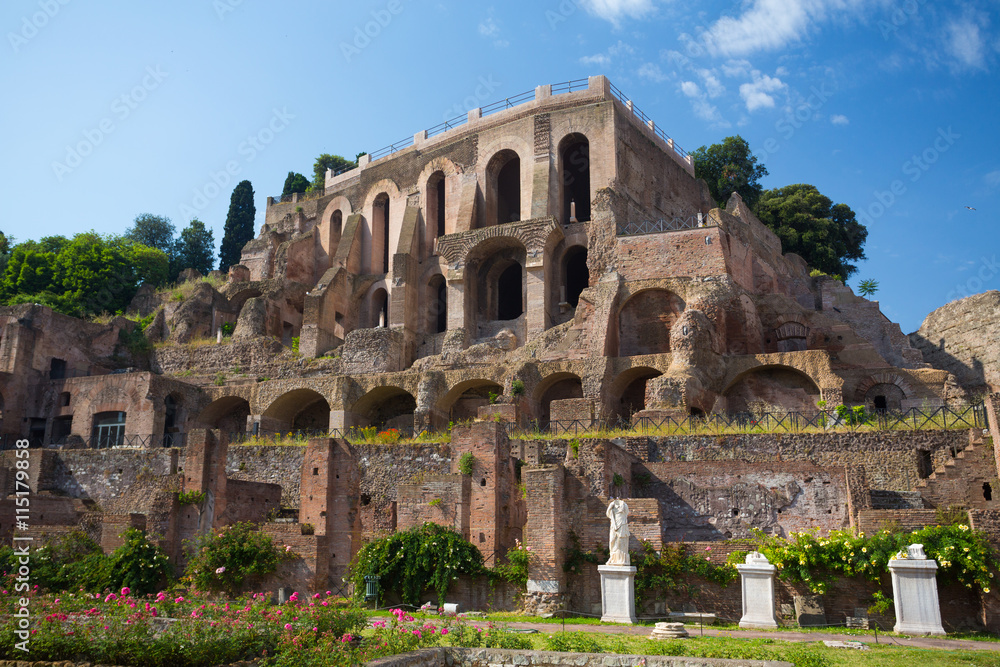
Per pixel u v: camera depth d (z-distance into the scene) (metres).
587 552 25.22
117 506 32.91
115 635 16.44
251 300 60.16
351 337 53.31
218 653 16.03
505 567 25.31
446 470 33.66
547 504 25.27
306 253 68.56
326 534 27.78
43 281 71.88
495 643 17.89
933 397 38.97
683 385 37.69
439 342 57.00
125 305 75.25
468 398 48.47
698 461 28.69
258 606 18.44
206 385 55.72
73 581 29.12
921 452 28.98
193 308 62.88
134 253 79.12
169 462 40.72
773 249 61.53
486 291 57.19
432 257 61.53
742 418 37.81
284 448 38.19
